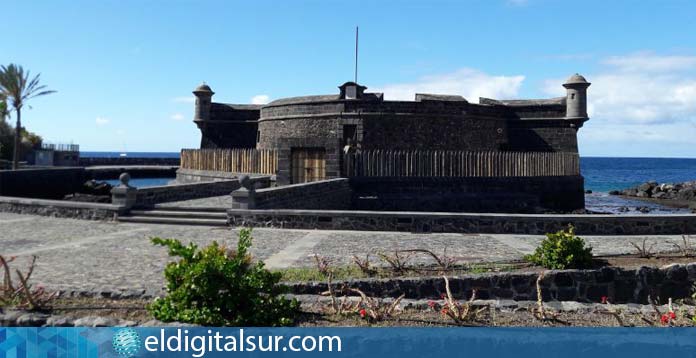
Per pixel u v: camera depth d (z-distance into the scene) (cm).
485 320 683
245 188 1614
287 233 1435
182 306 627
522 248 1202
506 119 3809
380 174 2595
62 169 3106
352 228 1509
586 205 4041
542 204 2881
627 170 13212
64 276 889
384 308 704
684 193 4581
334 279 889
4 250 1141
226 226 1566
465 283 916
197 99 4178
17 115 4150
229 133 4197
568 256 970
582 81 3647
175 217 1647
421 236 1390
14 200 1839
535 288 944
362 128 3219
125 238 1322
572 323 684
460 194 2645
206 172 3169
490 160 2748
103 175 4841
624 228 1449
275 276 670
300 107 3444
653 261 1046
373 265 1000
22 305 677
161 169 5434
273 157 2783
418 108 3247
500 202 2675
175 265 654
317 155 2502
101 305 699
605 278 968
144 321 618
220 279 633
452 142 3334
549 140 3756
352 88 3338
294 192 1925
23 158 5275
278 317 643
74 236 1350
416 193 2608
